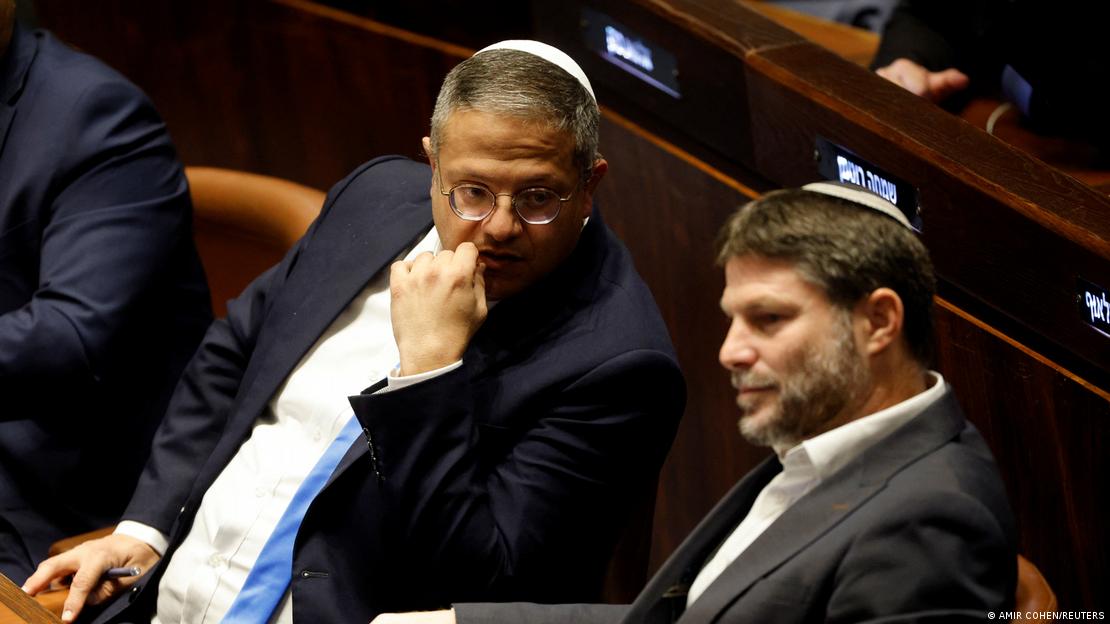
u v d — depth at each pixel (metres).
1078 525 6.56
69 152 8.48
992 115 8.41
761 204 4.97
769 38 8.16
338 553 6.62
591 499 6.59
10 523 8.32
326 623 6.55
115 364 8.37
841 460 4.96
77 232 8.38
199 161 12.48
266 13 11.41
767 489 5.34
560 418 6.55
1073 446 6.48
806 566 4.81
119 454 8.72
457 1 10.12
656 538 9.38
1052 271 6.39
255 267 9.52
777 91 7.84
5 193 8.51
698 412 8.87
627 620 5.48
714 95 8.34
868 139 7.25
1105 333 6.20
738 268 4.93
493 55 6.50
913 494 4.70
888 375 4.91
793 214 4.87
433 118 6.61
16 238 8.49
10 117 8.59
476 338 6.76
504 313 6.75
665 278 9.01
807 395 4.85
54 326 8.10
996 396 6.82
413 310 6.41
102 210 8.47
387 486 6.32
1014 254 6.57
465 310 6.41
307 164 11.69
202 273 9.14
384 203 7.60
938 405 4.93
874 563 4.65
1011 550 4.79
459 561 6.36
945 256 6.95
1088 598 6.61
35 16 13.06
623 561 6.98
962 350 6.94
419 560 6.45
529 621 5.75
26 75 8.67
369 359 7.15
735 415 8.57
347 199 7.78
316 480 6.86
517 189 6.36
